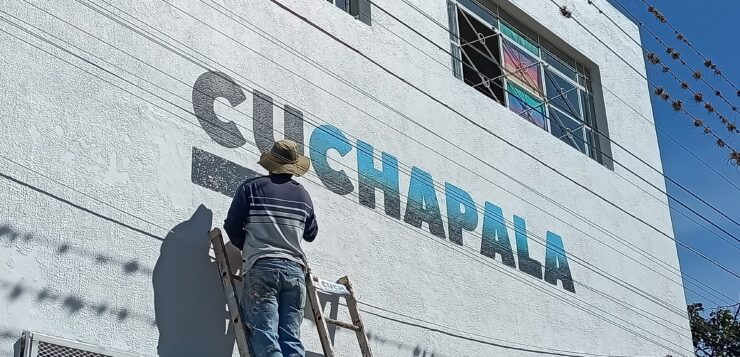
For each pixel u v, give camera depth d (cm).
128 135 650
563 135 1190
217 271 671
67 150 610
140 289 618
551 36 1209
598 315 1059
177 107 691
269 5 804
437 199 902
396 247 830
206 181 691
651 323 1145
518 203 1011
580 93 1249
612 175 1186
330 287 710
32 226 575
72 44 639
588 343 1026
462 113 986
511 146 1034
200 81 716
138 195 641
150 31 695
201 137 700
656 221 1233
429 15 1002
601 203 1145
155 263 634
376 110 874
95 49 652
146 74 679
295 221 658
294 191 673
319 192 777
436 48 988
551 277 1012
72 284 583
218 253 660
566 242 1058
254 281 629
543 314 977
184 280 647
